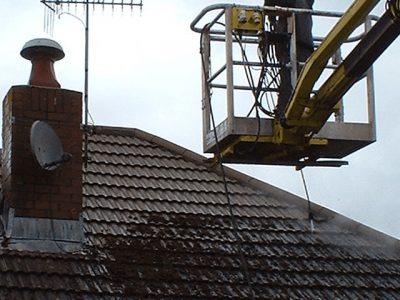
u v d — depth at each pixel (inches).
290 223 621.0
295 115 495.5
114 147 662.5
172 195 618.2
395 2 418.3
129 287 512.1
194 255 555.8
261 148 516.7
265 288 538.6
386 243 617.3
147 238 562.6
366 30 518.0
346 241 612.1
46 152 533.0
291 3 517.3
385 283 571.8
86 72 593.6
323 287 552.7
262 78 504.4
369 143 522.3
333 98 489.7
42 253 522.9
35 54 570.6
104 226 565.3
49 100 551.2
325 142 512.7
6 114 555.8
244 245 579.5
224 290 527.5
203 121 528.4
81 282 508.4
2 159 569.3
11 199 530.0
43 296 489.7
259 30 508.4
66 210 539.2
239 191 645.9
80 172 547.8
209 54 524.4
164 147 677.3
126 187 613.9
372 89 522.0
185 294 515.8
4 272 499.2
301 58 512.4
